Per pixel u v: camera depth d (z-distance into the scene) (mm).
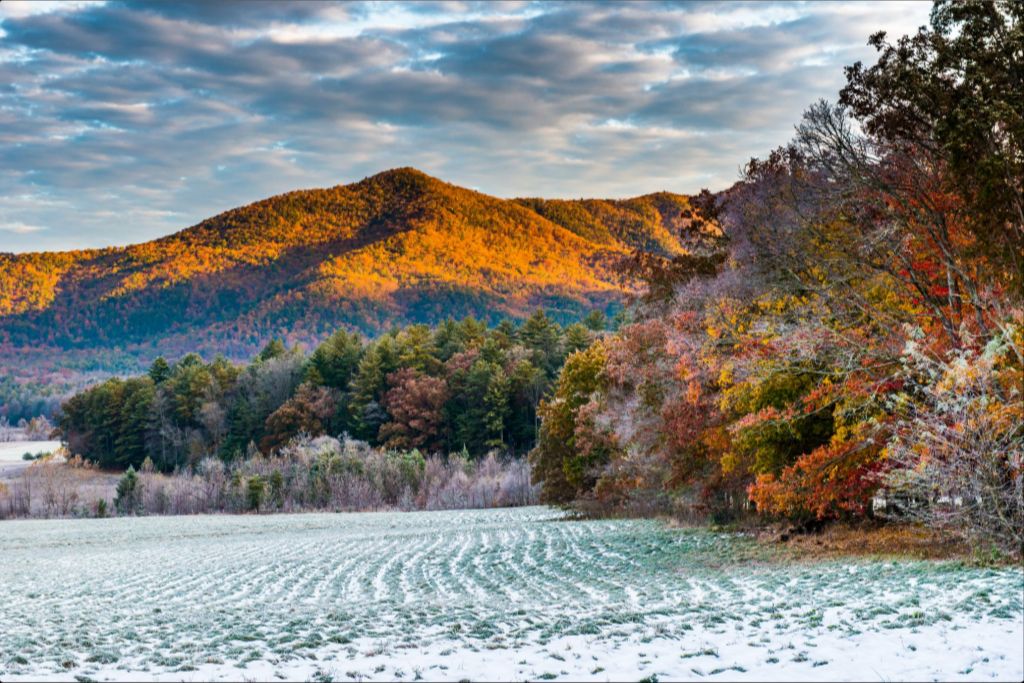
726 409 34688
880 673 10242
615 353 45625
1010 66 25844
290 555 40219
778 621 14312
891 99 27375
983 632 12492
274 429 144250
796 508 32281
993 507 21531
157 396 163125
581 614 16562
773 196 29203
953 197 27547
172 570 34688
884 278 28344
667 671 10672
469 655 12328
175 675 11352
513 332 178500
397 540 48312
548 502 83812
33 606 23172
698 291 34500
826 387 28719
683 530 41906
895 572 20594
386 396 146000
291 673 11398
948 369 22234
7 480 147750
